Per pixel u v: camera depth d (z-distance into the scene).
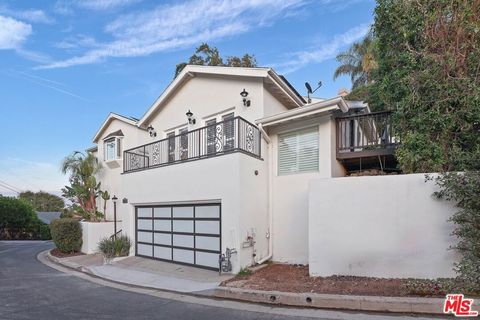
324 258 8.27
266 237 11.03
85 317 6.27
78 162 18.89
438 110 8.20
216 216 10.69
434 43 8.55
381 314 5.90
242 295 7.46
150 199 13.22
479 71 8.05
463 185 6.73
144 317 6.24
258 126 11.31
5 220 26.91
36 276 11.02
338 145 10.61
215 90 13.26
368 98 13.49
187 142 13.91
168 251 12.44
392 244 7.62
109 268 11.86
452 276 7.02
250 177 10.38
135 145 17.97
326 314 6.05
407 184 7.62
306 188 10.68
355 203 8.09
